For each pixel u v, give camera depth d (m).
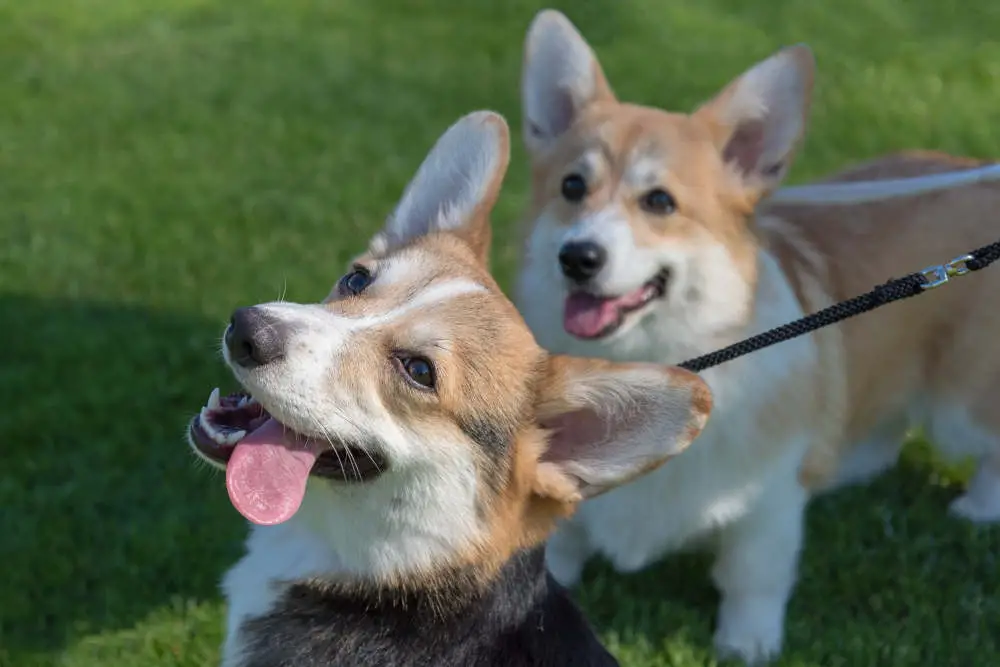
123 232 1.93
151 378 1.71
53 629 1.47
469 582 1.25
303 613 1.26
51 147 2.15
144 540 1.53
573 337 1.45
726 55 2.74
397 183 2.08
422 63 2.63
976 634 1.50
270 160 2.15
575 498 1.25
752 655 1.48
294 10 2.91
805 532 1.60
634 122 1.46
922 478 1.67
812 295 1.47
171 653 1.45
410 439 1.22
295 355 1.20
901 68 2.70
